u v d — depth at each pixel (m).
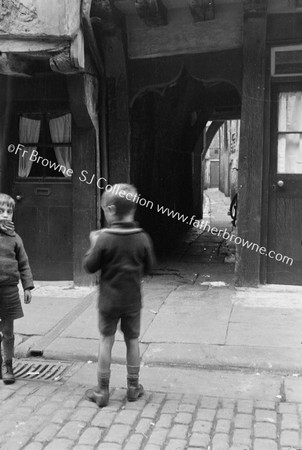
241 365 4.00
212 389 3.66
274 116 5.77
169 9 5.84
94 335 4.64
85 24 5.34
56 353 4.30
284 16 5.50
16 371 4.05
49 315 5.21
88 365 4.16
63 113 6.20
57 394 3.60
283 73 5.61
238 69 5.80
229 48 5.78
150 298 5.71
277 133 5.78
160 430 3.08
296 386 3.68
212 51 5.85
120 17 5.86
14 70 5.55
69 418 3.24
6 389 3.70
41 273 6.40
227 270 7.16
